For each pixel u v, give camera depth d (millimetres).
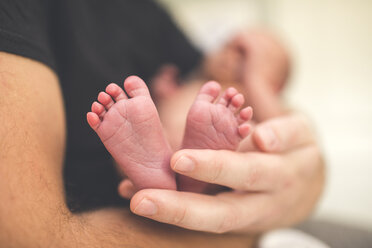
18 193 225
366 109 1779
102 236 278
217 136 340
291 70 1205
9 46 282
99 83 462
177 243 333
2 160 226
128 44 677
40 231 228
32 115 277
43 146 285
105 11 638
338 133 1775
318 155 488
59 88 368
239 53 1066
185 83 993
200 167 298
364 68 1782
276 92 1158
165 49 922
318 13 1781
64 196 297
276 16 1771
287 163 417
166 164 337
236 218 338
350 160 1539
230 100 339
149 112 312
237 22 1729
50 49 386
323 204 1229
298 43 1792
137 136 320
